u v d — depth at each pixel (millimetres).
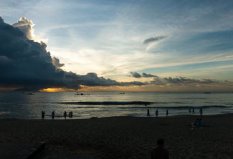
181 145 21969
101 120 43625
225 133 29141
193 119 45250
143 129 31609
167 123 38656
